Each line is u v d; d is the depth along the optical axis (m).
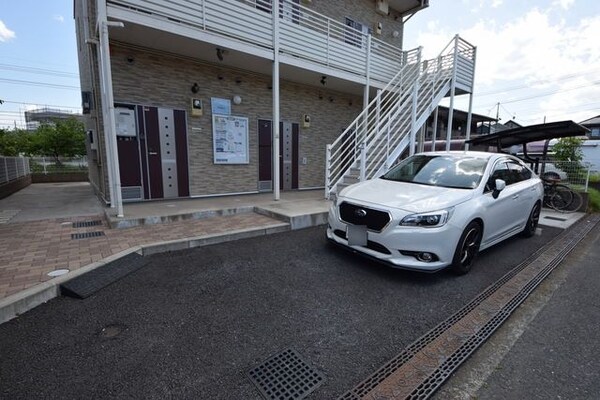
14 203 7.50
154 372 1.99
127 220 5.06
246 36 6.35
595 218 7.33
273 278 3.46
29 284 2.94
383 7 11.09
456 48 9.28
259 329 2.49
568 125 7.07
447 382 2.01
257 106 8.34
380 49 10.17
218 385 1.89
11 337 2.32
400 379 2.00
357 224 3.75
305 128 9.61
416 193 3.82
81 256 3.72
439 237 3.33
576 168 9.05
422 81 9.37
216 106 7.58
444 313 2.82
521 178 5.16
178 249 4.32
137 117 6.55
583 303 3.11
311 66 7.61
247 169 8.38
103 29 4.64
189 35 5.64
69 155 19.03
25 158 12.60
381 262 3.51
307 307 2.86
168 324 2.53
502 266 4.03
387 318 2.71
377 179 4.80
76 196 8.91
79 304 2.82
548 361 2.23
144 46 6.30
